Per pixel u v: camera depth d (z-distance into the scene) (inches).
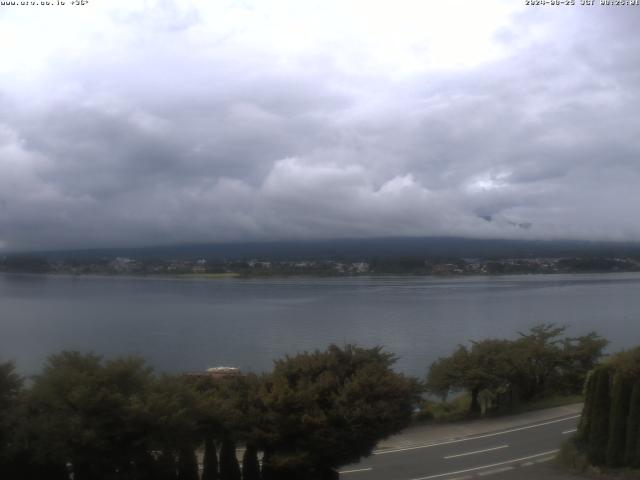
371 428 621.0
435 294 5531.5
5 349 2196.1
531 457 836.0
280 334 2896.2
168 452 566.6
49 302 4271.7
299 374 666.8
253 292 5831.7
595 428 725.9
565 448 783.1
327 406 632.4
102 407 528.1
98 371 559.5
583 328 3061.0
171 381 586.6
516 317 3609.7
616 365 725.9
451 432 994.1
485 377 1103.0
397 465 816.9
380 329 3073.3
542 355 1227.2
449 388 1152.8
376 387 637.3
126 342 2554.1
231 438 607.2
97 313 3649.1
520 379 1184.8
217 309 4052.7
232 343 2578.7
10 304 4101.9
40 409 542.6
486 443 924.6
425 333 2925.7
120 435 534.0
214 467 609.0
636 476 671.1
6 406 548.1
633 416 685.3
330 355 692.7
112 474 538.3
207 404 585.0
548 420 1053.2
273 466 606.9
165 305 4279.0
